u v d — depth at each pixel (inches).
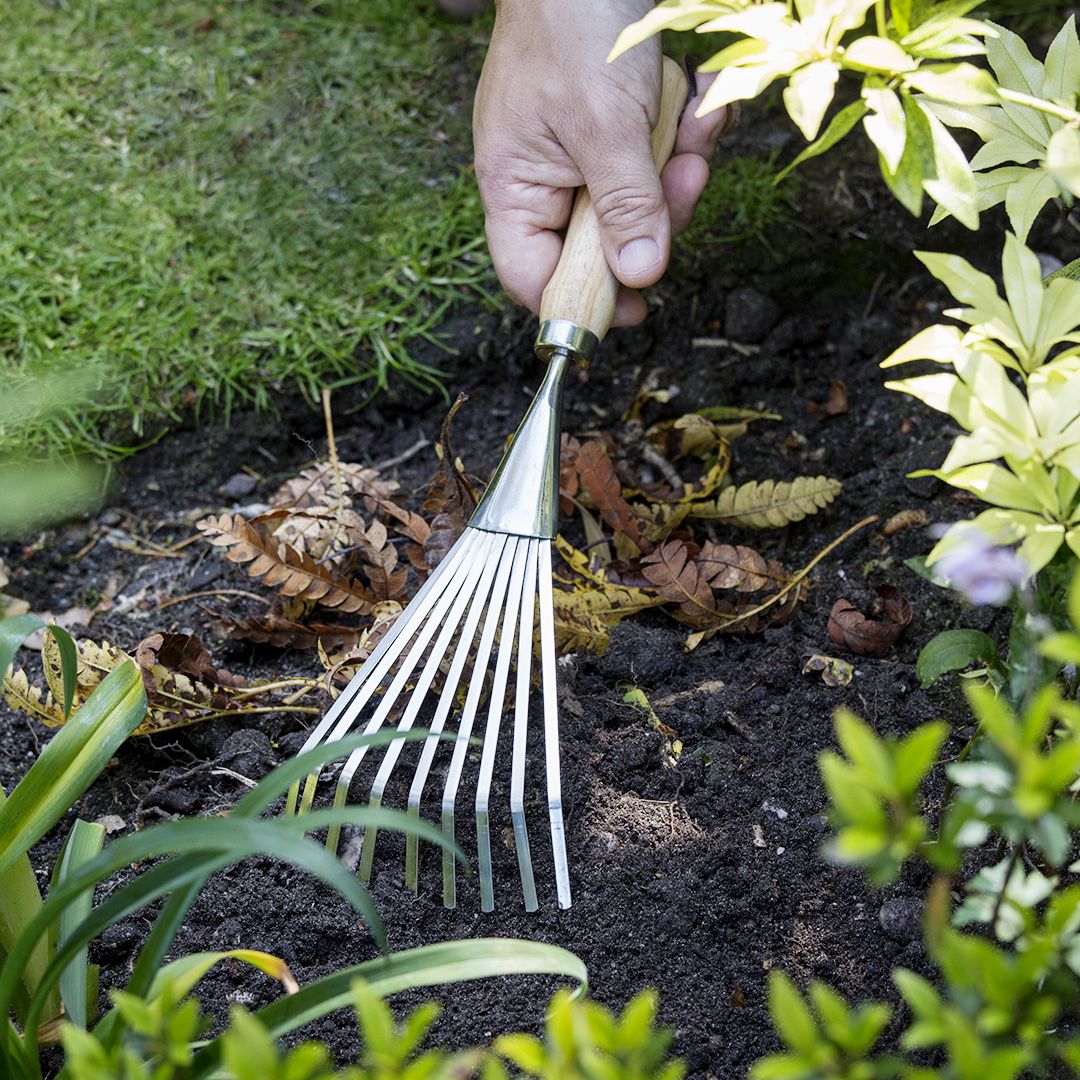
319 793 62.7
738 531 77.8
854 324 89.7
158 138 102.0
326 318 90.3
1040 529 37.2
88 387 85.9
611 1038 29.3
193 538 80.4
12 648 43.8
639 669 67.3
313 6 112.5
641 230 64.4
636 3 63.5
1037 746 54.6
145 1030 30.4
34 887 50.8
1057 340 40.2
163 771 66.2
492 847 59.3
